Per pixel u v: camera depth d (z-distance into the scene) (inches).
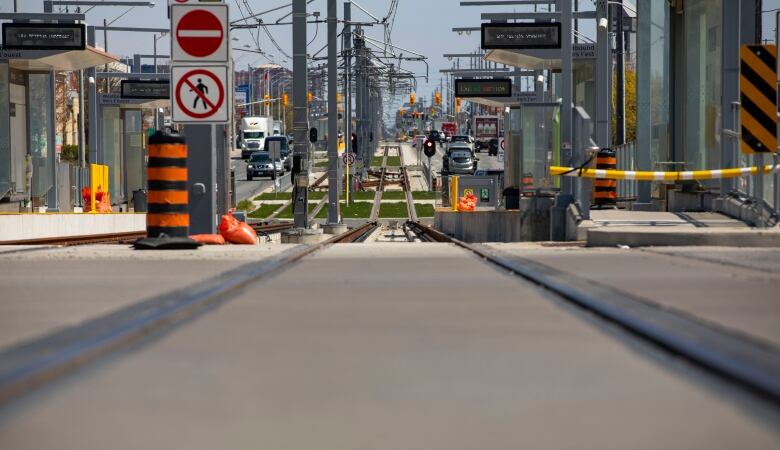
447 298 1178.6
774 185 2514.8
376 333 896.9
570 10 3686.0
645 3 3833.7
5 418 569.6
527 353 786.2
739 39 2760.8
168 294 1184.2
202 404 606.2
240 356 776.9
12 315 1029.2
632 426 546.0
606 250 2057.1
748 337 829.8
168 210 2255.2
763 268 1562.5
